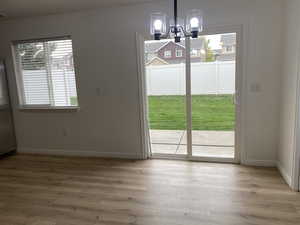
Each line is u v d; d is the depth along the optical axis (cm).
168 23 312
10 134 406
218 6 296
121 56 340
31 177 312
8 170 338
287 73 265
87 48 351
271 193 246
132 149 363
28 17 363
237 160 327
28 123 406
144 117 349
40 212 230
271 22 283
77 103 377
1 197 262
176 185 272
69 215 223
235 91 311
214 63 317
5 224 213
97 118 369
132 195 254
